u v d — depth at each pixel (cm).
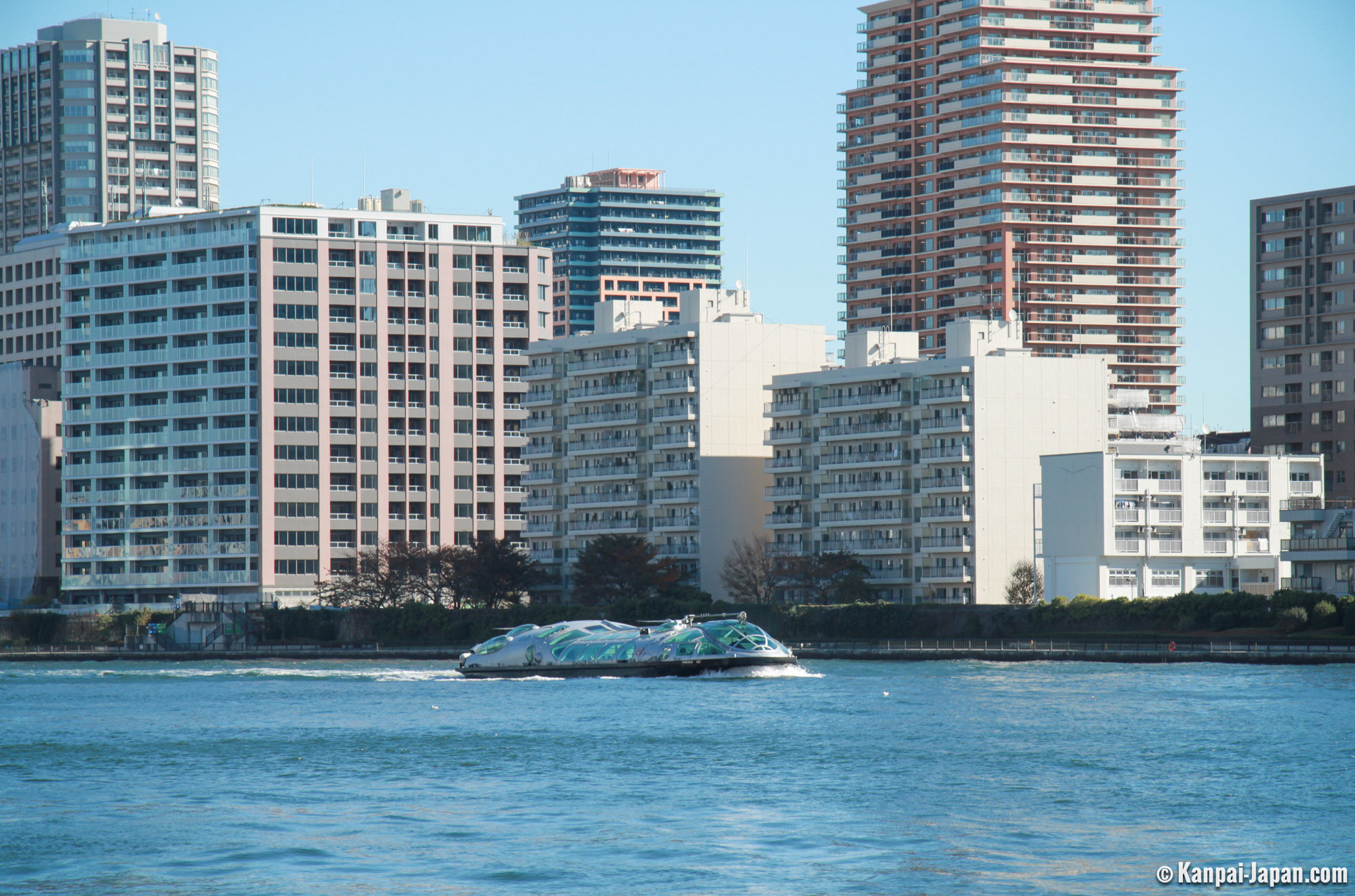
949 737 17988
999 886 10938
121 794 14800
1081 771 15525
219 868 11569
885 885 10956
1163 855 11825
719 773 15650
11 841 12525
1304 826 12838
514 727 19612
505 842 12356
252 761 17012
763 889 10881
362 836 12638
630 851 12000
